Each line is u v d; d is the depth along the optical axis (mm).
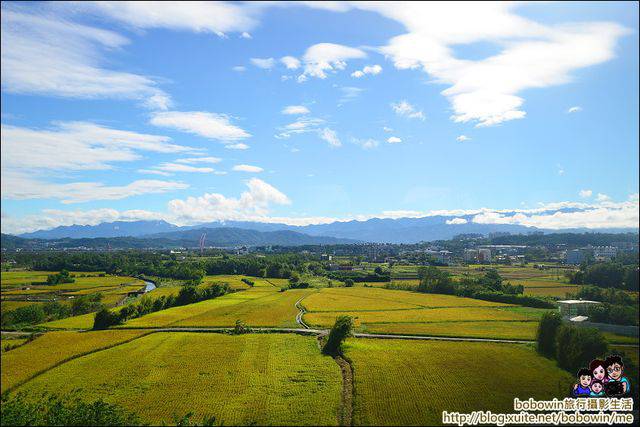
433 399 66438
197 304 170750
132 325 128250
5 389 75875
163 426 59438
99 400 65750
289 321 131000
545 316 89812
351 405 66625
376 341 101500
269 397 70188
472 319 127750
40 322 141875
